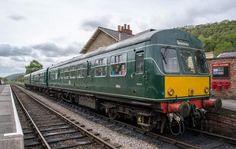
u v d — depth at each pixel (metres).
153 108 7.75
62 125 10.41
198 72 8.32
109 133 8.75
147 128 8.29
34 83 36.97
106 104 11.53
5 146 5.06
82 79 14.33
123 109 10.03
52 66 24.25
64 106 16.94
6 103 13.50
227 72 12.42
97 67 12.07
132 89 8.65
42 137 7.82
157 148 6.93
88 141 7.82
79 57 15.43
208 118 8.67
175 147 7.02
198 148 6.48
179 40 8.16
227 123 7.94
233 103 10.43
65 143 7.73
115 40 25.47
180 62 7.90
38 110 15.09
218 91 12.92
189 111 7.32
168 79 7.37
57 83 21.23
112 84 10.30
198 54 8.62
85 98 14.37
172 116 7.32
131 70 8.75
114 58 10.23
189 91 7.86
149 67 7.63
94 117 11.95
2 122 7.51
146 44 7.88
